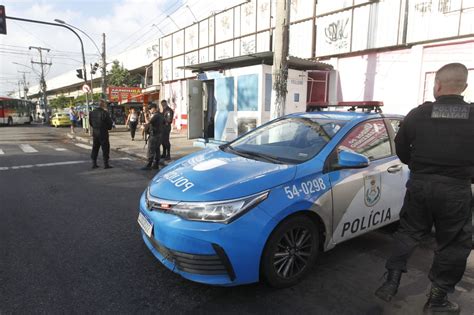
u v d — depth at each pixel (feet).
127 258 11.96
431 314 9.07
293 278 10.23
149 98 84.53
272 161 11.17
